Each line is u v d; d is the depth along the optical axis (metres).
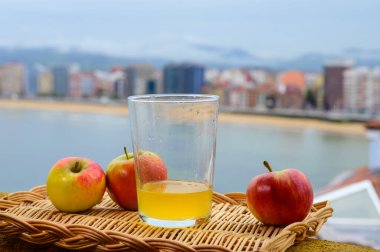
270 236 0.80
